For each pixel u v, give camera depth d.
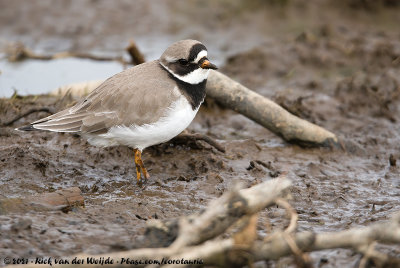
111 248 7.82
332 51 19.75
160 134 10.72
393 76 17.75
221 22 22.67
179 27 22.17
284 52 19.66
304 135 12.98
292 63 19.14
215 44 21.22
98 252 8.00
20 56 19.23
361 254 7.86
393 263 7.18
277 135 13.35
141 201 10.06
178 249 6.88
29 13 22.11
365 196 10.76
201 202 10.23
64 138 12.92
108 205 9.82
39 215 9.12
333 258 8.18
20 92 16.48
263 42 21.30
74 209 9.59
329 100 16.17
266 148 13.19
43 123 10.69
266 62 19.14
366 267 7.61
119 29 21.80
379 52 19.45
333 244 7.04
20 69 18.67
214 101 15.56
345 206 10.29
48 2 22.73
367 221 9.50
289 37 21.19
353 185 11.32
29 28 21.48
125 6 22.92
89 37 21.16
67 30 21.47
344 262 8.05
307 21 22.81
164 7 23.14
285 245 7.05
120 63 19.28
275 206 10.11
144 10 22.81
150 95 10.55
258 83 17.81
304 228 9.24
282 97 14.72
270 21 22.84
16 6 22.36
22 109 14.15
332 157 12.77
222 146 12.54
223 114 15.46
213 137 14.00
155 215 9.44
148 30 21.84
